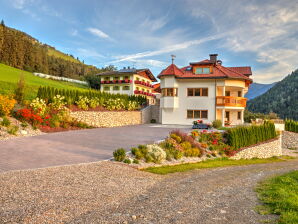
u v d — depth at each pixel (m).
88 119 20.97
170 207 4.93
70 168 7.34
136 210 4.58
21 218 3.69
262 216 4.73
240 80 27.58
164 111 29.66
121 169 8.10
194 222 4.18
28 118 14.66
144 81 52.31
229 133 18.17
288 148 30.30
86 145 11.90
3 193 4.69
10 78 38.25
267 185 7.97
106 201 4.93
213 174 9.66
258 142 20.73
